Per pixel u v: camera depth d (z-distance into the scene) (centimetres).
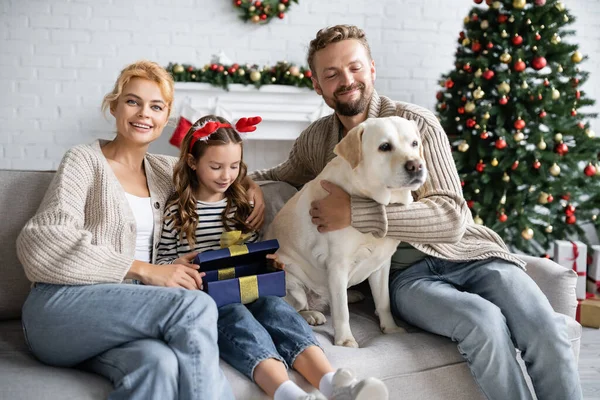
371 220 155
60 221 141
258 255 170
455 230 161
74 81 413
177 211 174
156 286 136
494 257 171
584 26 443
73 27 407
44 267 134
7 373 127
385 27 442
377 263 169
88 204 158
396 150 151
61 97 413
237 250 157
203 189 180
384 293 173
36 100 411
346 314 162
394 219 156
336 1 436
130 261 142
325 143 200
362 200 158
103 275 137
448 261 176
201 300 130
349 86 180
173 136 373
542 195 331
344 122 191
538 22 331
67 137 418
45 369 132
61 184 151
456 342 160
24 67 406
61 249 134
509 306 158
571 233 346
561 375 151
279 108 405
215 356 125
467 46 350
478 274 169
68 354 132
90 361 135
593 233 439
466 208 167
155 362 119
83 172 157
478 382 153
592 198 343
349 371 128
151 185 173
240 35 430
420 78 451
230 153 173
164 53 421
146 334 128
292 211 178
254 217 184
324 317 175
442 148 174
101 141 175
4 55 403
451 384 156
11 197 170
